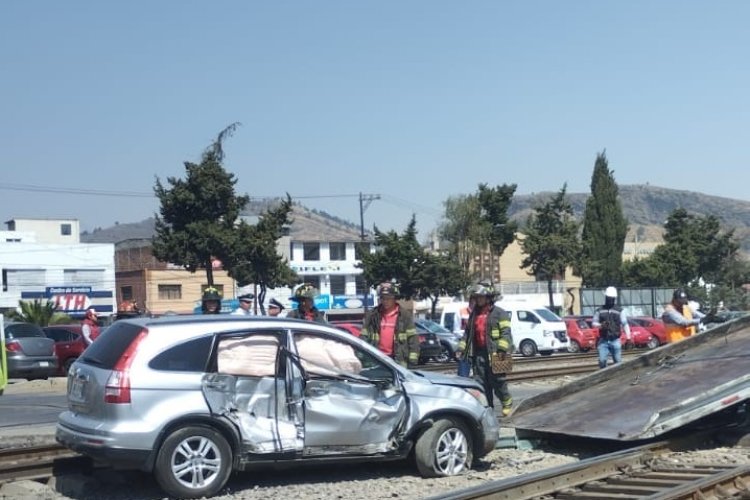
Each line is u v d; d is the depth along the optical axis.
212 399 8.98
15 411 18.41
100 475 10.26
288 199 40.06
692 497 8.41
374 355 9.99
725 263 72.38
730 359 13.27
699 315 18.39
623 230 68.69
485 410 10.53
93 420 8.84
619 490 8.98
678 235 70.00
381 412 9.79
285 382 9.41
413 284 53.78
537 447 12.13
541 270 58.09
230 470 9.10
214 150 39.31
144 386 8.74
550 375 24.73
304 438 9.40
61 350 27.14
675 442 11.30
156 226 38.31
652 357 14.31
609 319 16.78
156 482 9.58
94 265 69.44
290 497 9.05
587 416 12.11
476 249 56.19
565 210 58.69
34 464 10.46
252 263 38.84
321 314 12.62
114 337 9.21
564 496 8.80
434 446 10.06
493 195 56.62
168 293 72.81
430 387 10.20
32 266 67.12
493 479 10.01
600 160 69.12
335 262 81.69
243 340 9.33
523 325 37.97
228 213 38.25
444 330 34.75
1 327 20.31
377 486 9.62
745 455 11.01
